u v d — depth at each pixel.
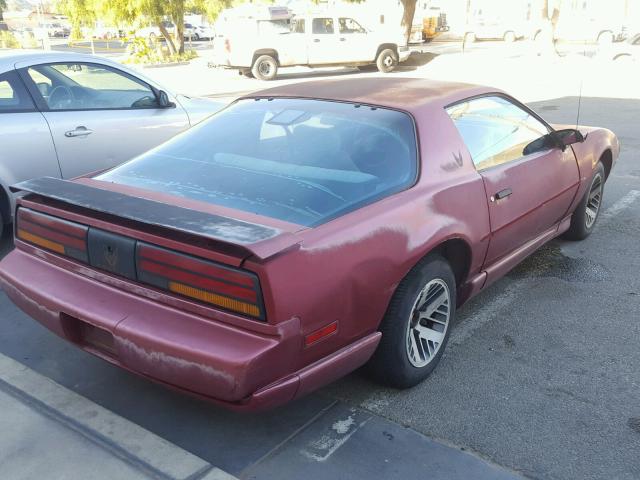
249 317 2.36
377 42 20.45
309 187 2.90
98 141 5.38
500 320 3.98
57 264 2.91
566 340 3.74
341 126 3.27
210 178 3.03
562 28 30.59
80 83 5.39
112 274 2.69
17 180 4.94
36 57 5.20
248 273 2.33
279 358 2.38
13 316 3.95
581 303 4.22
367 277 2.70
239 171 3.07
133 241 2.58
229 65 20.12
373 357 3.04
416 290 3.00
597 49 22.59
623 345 3.68
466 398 3.16
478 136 3.62
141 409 3.05
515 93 14.23
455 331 3.85
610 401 3.14
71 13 29.73
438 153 3.26
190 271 2.45
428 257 3.10
